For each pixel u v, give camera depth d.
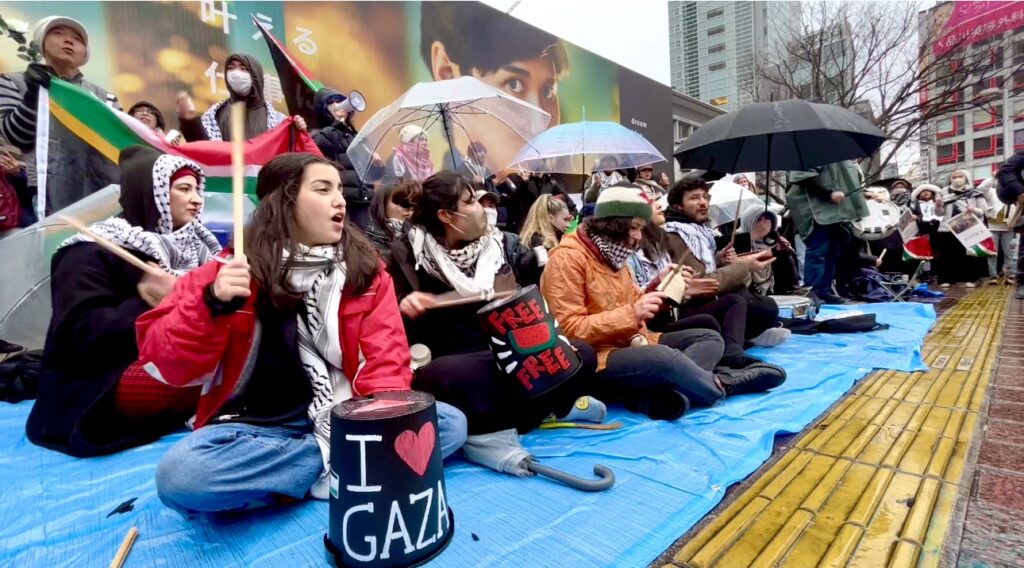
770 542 1.40
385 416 1.24
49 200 3.55
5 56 4.46
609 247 2.52
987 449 1.96
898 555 1.33
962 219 7.28
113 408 2.10
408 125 4.71
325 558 1.35
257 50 6.15
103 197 3.21
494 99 4.86
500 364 1.89
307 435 1.63
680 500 1.61
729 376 2.62
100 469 1.94
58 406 2.07
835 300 5.80
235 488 1.42
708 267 3.48
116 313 2.01
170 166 2.38
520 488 1.72
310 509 1.60
